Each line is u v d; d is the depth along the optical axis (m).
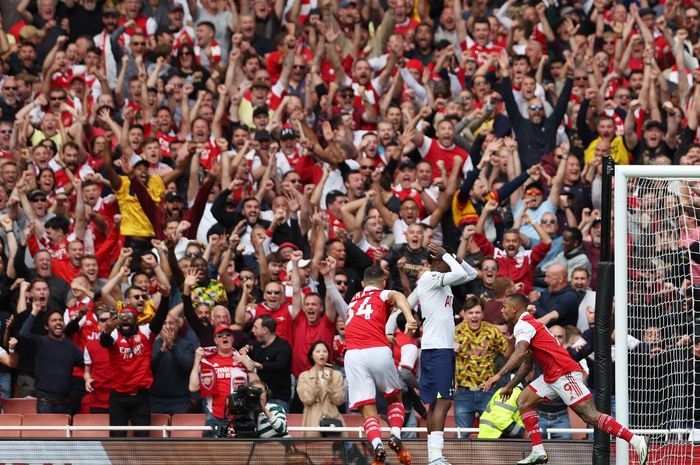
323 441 46.47
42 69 79.06
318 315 55.88
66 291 59.62
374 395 44.12
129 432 52.69
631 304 51.28
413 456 46.69
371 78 76.31
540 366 49.34
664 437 47.97
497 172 68.75
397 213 64.75
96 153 69.88
